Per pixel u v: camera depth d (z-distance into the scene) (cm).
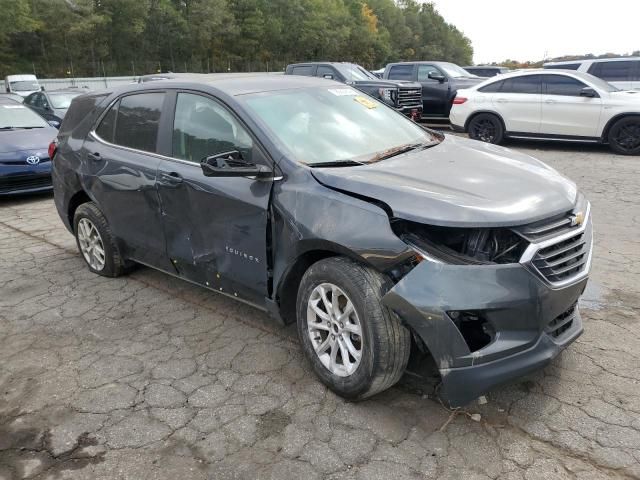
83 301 465
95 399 324
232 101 370
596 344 359
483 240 273
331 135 372
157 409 312
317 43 6794
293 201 318
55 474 266
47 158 866
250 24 5984
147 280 506
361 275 288
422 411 300
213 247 377
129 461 272
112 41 5016
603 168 943
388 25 9688
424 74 1580
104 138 476
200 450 278
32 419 308
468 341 276
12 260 577
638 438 272
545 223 284
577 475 250
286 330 401
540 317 274
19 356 378
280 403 313
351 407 306
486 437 278
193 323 417
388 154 365
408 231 281
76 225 523
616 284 452
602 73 1381
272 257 340
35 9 4397
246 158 353
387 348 282
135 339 396
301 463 265
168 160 406
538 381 321
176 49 5556
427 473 255
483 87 1222
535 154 1114
